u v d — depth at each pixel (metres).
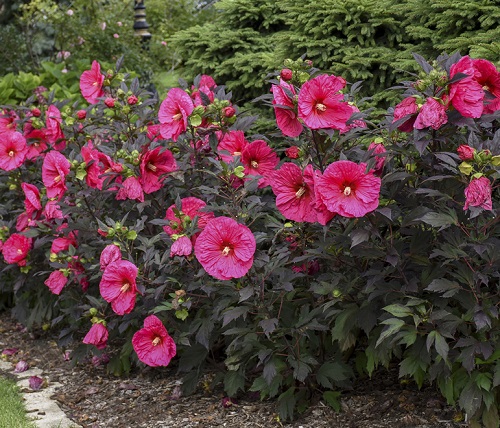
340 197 2.92
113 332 4.36
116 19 12.00
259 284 3.42
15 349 5.02
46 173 4.14
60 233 4.60
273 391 3.56
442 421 3.37
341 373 3.53
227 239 3.21
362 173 2.90
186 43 6.01
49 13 10.74
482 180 2.78
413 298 3.13
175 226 3.59
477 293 3.05
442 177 2.89
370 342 3.49
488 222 3.01
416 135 2.93
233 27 5.96
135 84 4.42
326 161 3.39
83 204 4.30
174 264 3.74
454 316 3.10
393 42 5.06
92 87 4.67
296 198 3.26
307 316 3.48
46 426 3.74
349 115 3.11
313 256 3.35
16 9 12.95
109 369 4.40
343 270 3.55
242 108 5.38
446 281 3.02
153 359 3.67
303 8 5.18
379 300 3.40
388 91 4.73
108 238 4.08
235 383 3.72
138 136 4.27
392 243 3.18
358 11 4.95
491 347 3.02
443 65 3.27
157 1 15.00
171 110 3.77
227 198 3.57
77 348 4.37
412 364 3.25
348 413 3.55
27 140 4.97
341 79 3.15
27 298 5.32
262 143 3.83
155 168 3.84
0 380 4.42
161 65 12.34
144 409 3.90
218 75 5.79
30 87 8.34
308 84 3.06
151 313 3.96
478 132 3.36
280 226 3.61
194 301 3.80
